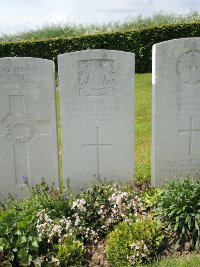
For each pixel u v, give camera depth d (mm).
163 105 1808
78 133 1840
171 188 1612
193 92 1805
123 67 1771
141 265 1348
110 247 1396
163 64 1759
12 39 7246
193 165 1900
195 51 1761
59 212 1567
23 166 1894
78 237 1493
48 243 1425
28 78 1784
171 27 5699
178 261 1363
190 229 1458
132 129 1841
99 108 1812
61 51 5883
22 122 1836
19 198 1922
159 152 1865
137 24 7156
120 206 1576
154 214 1543
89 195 1624
